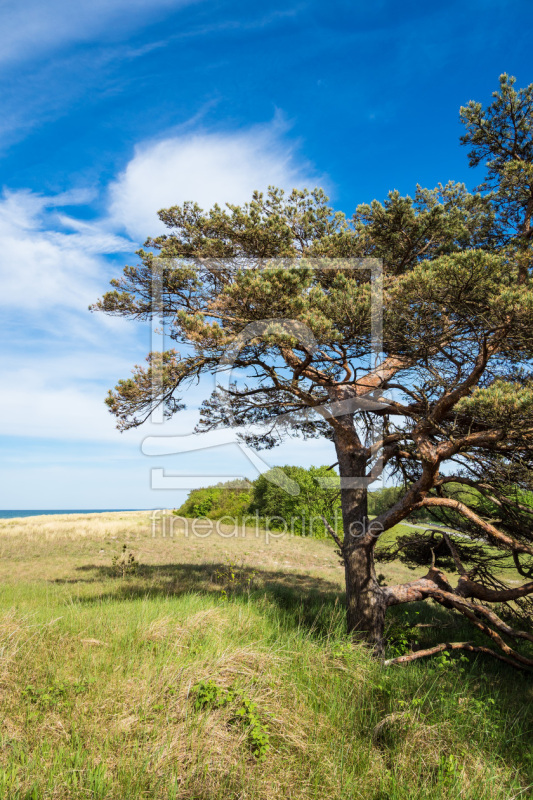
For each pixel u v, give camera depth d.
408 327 6.79
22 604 8.87
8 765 3.43
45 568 16.53
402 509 8.45
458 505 8.12
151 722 4.15
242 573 15.44
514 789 3.89
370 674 5.89
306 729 4.45
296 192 10.59
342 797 3.58
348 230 9.30
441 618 12.36
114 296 9.09
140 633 6.29
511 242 8.93
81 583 13.07
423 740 4.41
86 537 25.78
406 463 10.55
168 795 3.29
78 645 5.89
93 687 4.71
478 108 9.29
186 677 4.86
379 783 3.83
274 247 9.17
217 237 9.44
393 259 9.70
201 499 35.22
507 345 6.61
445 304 6.34
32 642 5.67
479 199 9.83
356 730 4.59
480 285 5.79
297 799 3.52
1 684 4.65
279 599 10.70
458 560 9.83
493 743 4.74
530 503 8.64
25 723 4.02
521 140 9.22
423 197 10.75
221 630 6.48
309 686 5.29
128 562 15.91
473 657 9.25
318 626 8.45
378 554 11.95
